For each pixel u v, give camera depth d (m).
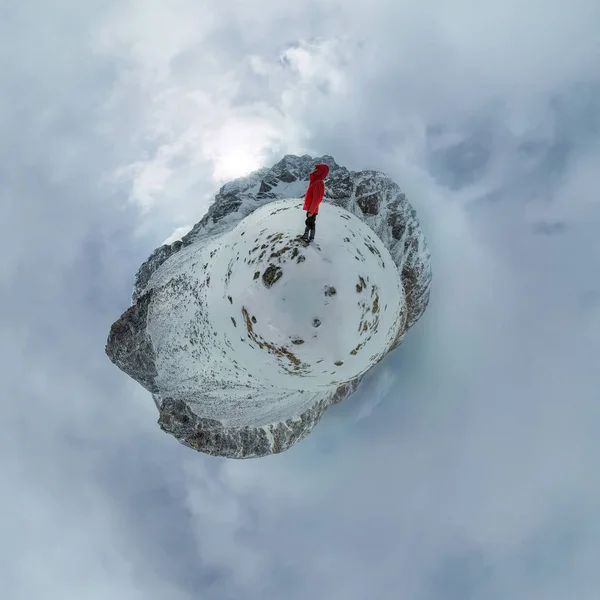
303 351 5.48
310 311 5.27
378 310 5.96
